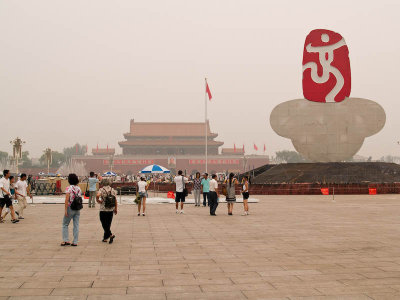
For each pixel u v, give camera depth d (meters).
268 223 15.46
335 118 40.53
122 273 7.61
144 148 155.12
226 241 11.30
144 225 14.95
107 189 11.02
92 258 8.97
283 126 41.22
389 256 9.20
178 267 8.11
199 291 6.45
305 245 10.64
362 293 6.32
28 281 7.02
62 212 20.11
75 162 137.00
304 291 6.44
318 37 40.75
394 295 6.21
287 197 32.03
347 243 10.94
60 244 10.74
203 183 23.62
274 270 7.85
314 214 18.88
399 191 35.47
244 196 18.75
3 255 9.28
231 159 138.62
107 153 154.62
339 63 40.53
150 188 46.41
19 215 16.77
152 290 6.50
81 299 6.02
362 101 40.47
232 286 6.73
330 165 39.25
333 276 7.38
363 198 30.17
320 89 40.59
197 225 14.91
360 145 40.22
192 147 154.88
